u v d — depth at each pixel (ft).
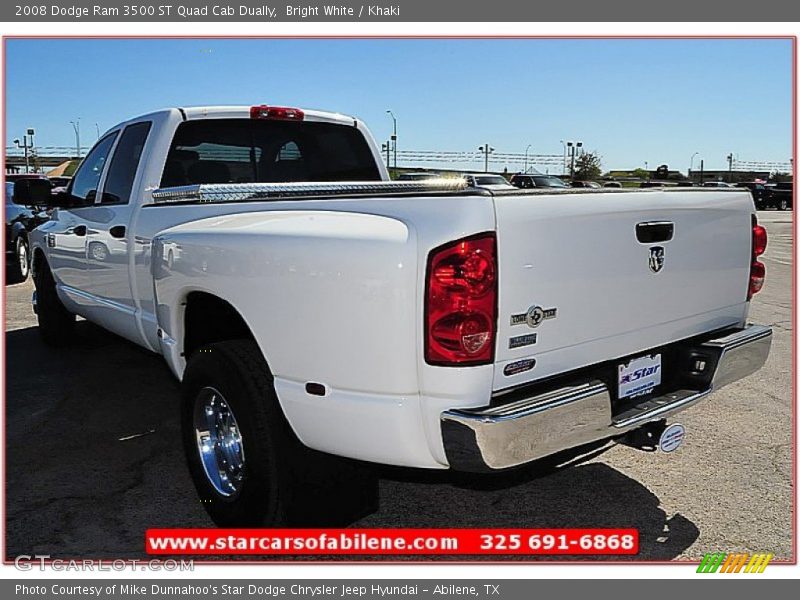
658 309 11.14
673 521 12.01
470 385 8.76
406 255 8.78
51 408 17.80
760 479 13.53
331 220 10.02
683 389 11.73
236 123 16.22
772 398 18.42
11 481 13.67
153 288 14.08
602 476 13.73
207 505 11.91
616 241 10.23
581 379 9.90
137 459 14.74
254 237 10.59
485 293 8.68
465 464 8.86
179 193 13.61
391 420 9.11
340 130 17.97
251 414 10.64
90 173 18.42
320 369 9.70
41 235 21.43
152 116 15.87
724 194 12.47
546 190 9.46
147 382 19.95
